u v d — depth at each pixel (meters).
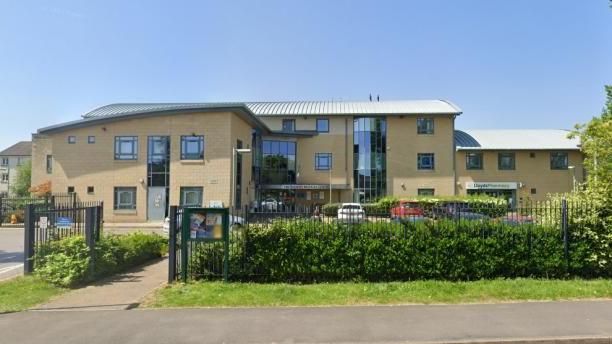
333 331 5.91
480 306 7.05
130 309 6.99
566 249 9.06
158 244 13.34
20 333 5.88
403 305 7.13
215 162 30.20
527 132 43.72
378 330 5.95
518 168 39.53
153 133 30.84
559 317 6.46
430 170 39.62
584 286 8.16
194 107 30.17
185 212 8.95
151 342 5.55
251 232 8.92
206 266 9.05
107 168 31.08
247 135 34.75
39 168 40.59
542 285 8.23
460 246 8.95
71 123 31.14
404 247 8.88
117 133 31.17
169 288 8.33
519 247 9.04
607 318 6.41
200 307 7.06
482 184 39.38
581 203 9.41
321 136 40.50
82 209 10.64
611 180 10.43
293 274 8.87
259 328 6.05
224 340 5.62
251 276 8.93
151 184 30.72
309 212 9.31
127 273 10.37
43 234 10.16
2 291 8.24
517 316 6.52
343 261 8.84
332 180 40.12
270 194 39.06
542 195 39.25
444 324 6.18
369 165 40.00
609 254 9.03
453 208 9.41
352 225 9.09
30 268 9.95
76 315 6.68
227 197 30.00
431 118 40.00
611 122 15.57
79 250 9.20
